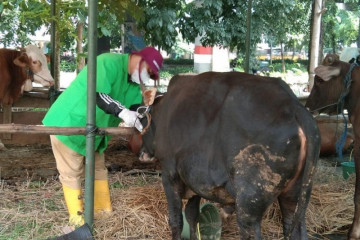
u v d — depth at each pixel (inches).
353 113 166.6
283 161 107.7
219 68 781.3
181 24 366.9
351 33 818.2
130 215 169.6
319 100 174.9
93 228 157.2
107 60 157.4
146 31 338.6
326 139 278.8
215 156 116.5
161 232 161.2
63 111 162.2
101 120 163.8
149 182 214.8
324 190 207.2
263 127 109.4
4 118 291.0
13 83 290.8
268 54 1353.3
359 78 165.2
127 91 166.7
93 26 144.8
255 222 112.5
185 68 883.4
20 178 223.1
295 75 808.9
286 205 118.2
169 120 128.4
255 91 114.8
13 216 174.1
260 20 405.4
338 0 521.7
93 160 152.5
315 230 174.4
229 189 116.2
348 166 230.7
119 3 268.8
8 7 290.0
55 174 232.1
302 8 606.9
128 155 273.1
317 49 372.5
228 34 372.2
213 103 119.6
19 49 311.0
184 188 134.7
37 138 296.4
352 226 161.9
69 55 940.6
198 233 145.4
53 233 161.5
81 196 168.1
